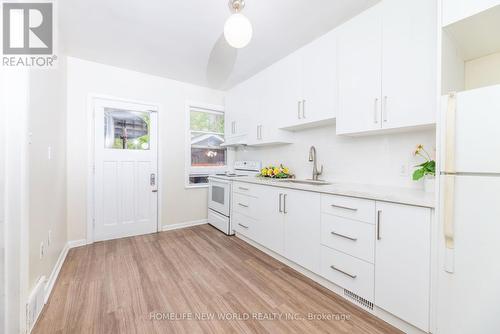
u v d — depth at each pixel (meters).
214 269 2.14
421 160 1.76
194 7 1.84
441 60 1.17
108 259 2.35
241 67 3.02
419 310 1.25
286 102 2.56
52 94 1.97
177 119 3.52
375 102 1.70
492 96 0.99
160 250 2.61
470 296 1.06
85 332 1.34
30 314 1.33
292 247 2.11
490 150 1.00
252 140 3.15
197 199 3.73
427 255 1.22
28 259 1.32
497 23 1.12
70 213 2.69
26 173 1.27
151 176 3.29
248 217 2.77
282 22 2.05
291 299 1.67
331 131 2.46
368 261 1.50
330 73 2.07
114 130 3.02
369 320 1.45
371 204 1.49
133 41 2.37
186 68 3.05
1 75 1.16
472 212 1.05
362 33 1.78
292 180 2.70
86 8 1.85
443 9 1.17
